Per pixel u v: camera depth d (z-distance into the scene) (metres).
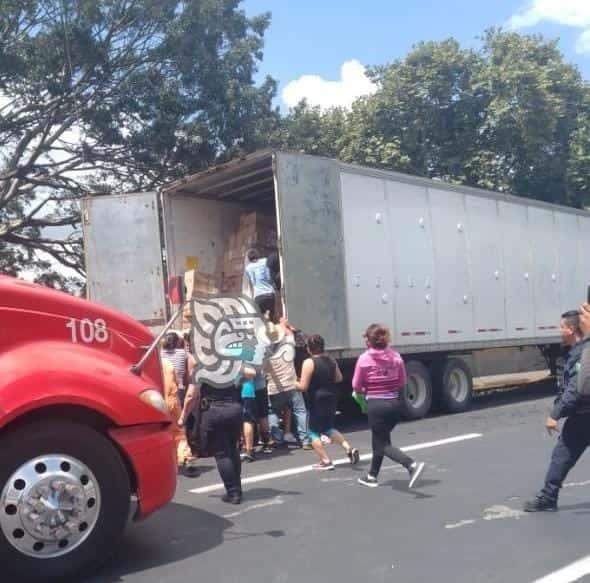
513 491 7.06
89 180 20.67
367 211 11.82
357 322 11.38
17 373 4.79
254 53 20.80
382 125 24.61
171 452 5.35
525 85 23.50
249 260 11.46
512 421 11.82
